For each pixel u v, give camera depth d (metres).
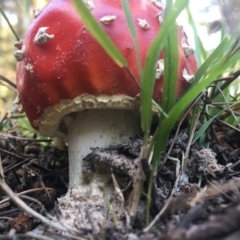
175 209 0.07
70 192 0.10
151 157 0.08
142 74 0.08
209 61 0.09
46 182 0.12
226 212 0.06
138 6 0.09
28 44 0.09
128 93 0.09
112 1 0.09
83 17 0.06
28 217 0.09
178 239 0.05
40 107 0.09
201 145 0.10
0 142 0.15
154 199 0.08
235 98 0.12
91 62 0.09
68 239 0.07
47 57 0.09
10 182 0.12
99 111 0.10
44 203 0.10
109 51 0.07
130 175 0.08
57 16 0.09
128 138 0.10
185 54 0.10
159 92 0.09
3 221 0.09
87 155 0.09
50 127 0.10
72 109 0.09
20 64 0.10
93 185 0.09
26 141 0.15
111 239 0.07
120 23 0.09
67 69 0.09
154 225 0.07
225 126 0.12
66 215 0.09
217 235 0.05
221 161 0.10
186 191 0.08
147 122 0.07
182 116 0.10
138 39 0.09
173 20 0.07
